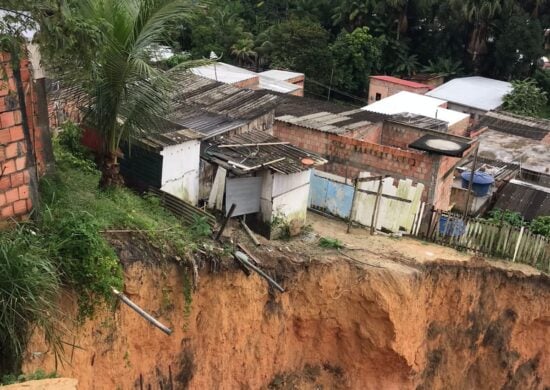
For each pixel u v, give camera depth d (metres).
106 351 9.44
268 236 13.46
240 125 15.30
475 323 15.54
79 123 12.84
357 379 14.01
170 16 9.62
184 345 11.19
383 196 15.59
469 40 45.25
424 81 43.12
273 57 40.88
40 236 8.47
